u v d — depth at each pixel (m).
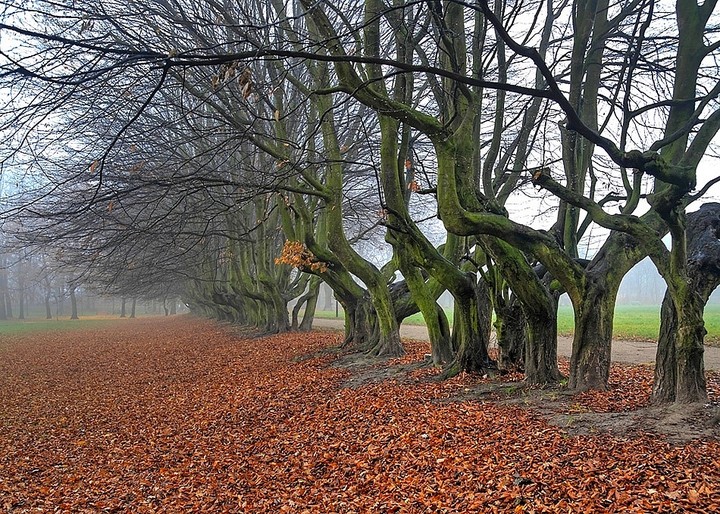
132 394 16.12
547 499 5.64
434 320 13.34
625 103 8.40
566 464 6.32
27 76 5.14
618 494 5.43
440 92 11.47
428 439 8.04
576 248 10.66
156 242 22.28
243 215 26.30
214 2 12.21
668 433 6.66
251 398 12.82
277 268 28.70
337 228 15.04
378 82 10.66
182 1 13.52
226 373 17.23
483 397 9.98
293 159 15.16
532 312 9.87
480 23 10.30
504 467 6.59
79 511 7.62
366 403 10.62
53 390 17.78
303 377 14.25
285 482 7.66
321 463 8.06
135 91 12.97
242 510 7.01
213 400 13.52
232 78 4.94
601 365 9.28
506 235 8.63
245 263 28.33
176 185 12.55
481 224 8.31
